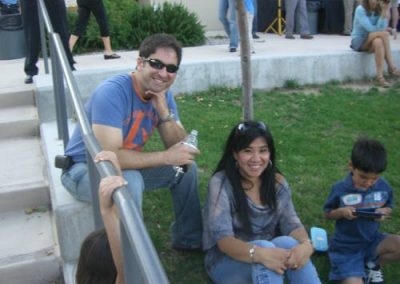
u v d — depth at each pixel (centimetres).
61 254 313
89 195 304
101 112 288
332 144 537
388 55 777
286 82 745
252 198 298
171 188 331
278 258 270
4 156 430
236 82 720
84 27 735
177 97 682
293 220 305
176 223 340
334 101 683
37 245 328
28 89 517
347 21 1048
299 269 277
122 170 292
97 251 185
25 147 449
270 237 309
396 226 387
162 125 312
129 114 298
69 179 308
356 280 317
